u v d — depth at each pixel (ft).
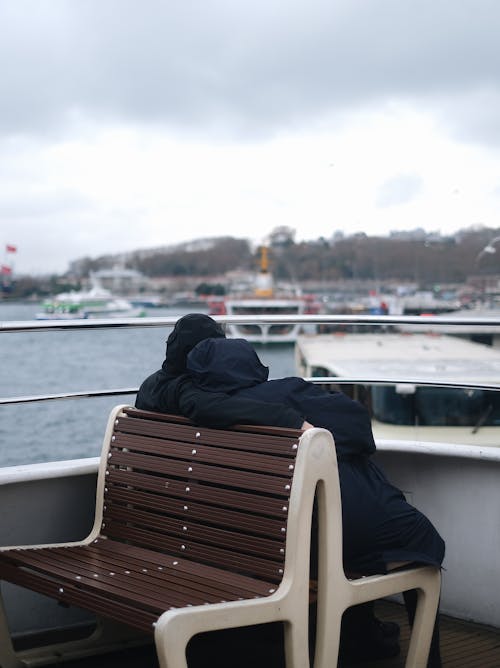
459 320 11.65
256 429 9.04
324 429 8.66
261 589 8.39
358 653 10.44
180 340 10.44
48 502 10.95
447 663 10.31
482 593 11.40
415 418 59.52
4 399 10.59
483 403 61.11
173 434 9.92
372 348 95.71
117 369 127.85
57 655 10.33
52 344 162.81
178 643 7.48
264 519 8.71
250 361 9.88
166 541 9.76
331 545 8.72
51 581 9.02
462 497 11.50
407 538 9.47
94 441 93.97
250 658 10.64
